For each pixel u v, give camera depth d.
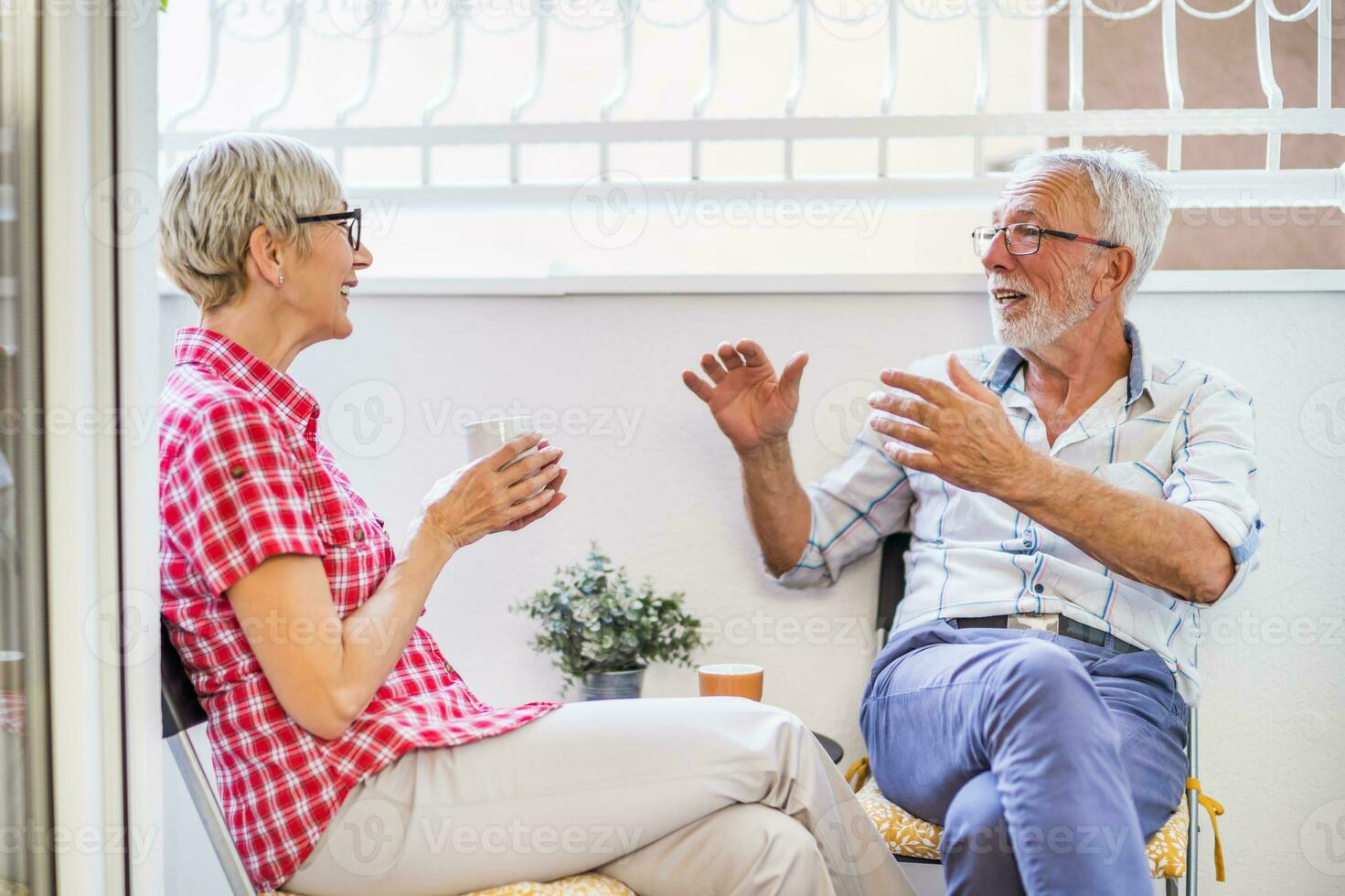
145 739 1.21
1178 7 2.78
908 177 1.98
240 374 1.36
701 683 1.69
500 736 1.31
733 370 1.78
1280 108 1.93
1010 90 3.38
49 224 1.17
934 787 1.47
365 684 1.24
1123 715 1.49
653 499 1.97
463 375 2.00
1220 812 1.62
